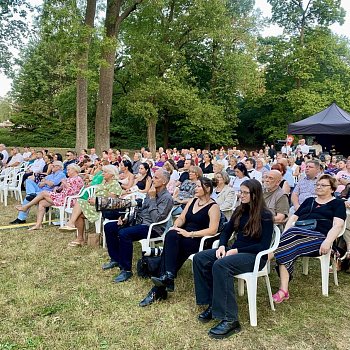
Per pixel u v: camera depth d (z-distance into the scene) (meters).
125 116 24.09
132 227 4.05
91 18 12.48
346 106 22.69
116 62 18.64
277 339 2.76
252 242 3.16
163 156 10.15
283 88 25.62
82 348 2.62
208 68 22.12
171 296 3.50
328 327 2.94
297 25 23.86
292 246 3.38
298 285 3.78
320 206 3.68
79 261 4.42
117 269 4.17
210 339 2.76
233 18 21.11
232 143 23.70
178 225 3.81
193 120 18.38
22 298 3.39
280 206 4.28
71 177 5.92
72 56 11.77
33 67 29.25
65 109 22.58
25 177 8.49
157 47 17.64
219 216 3.65
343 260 4.13
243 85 20.56
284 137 25.30
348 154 16.39
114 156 9.24
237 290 3.65
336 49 24.28
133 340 2.73
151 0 15.49
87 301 3.36
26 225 6.10
